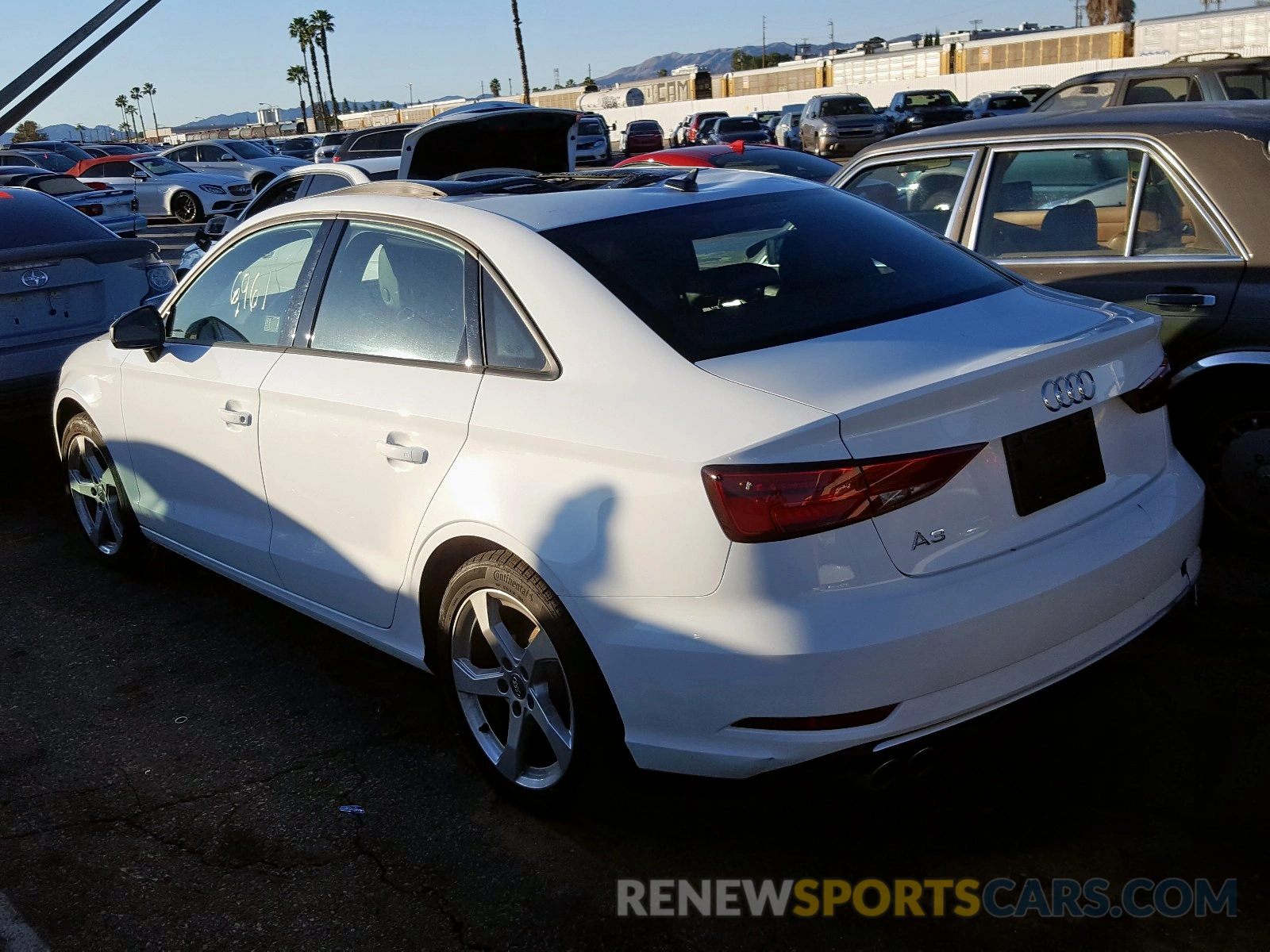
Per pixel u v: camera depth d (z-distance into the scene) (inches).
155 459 175.8
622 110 2404.0
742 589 97.8
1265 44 1218.0
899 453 97.1
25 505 247.9
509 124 316.5
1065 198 187.9
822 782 101.7
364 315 139.0
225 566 167.8
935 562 99.3
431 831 123.4
